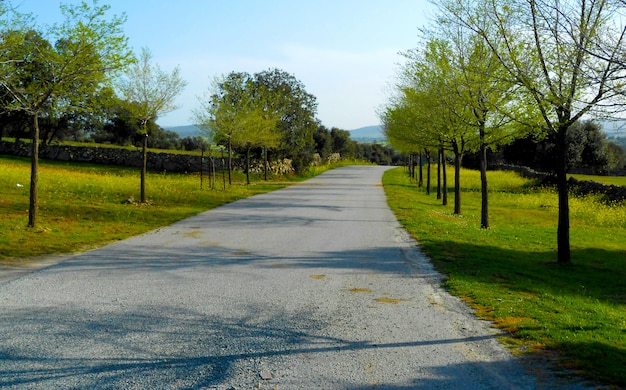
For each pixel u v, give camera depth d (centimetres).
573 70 838
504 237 1553
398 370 473
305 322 614
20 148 3859
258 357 500
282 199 2438
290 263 974
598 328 623
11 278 807
